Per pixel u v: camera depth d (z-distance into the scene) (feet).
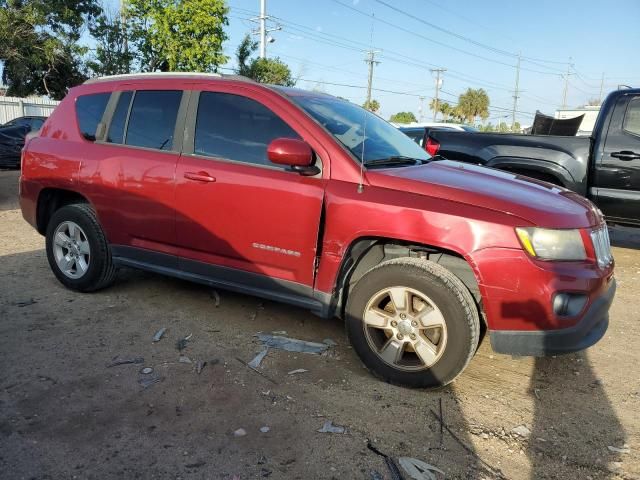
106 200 14.35
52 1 86.48
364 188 11.05
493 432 9.54
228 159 12.70
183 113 13.50
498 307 9.98
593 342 10.34
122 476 8.08
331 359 12.10
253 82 13.01
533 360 12.49
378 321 11.05
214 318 14.19
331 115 12.94
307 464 8.48
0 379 10.71
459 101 239.09
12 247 21.02
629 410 10.44
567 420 10.02
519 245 9.77
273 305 15.25
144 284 16.65
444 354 10.41
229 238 12.53
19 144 52.90
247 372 11.33
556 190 12.09
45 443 8.77
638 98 20.01
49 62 90.84
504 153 21.93
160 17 65.92
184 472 8.20
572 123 27.84
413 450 8.94
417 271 10.50
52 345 12.27
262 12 103.35
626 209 20.56
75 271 15.61
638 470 8.64
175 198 13.15
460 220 10.09
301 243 11.57
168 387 10.61
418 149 14.55
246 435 9.15
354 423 9.62
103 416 9.55
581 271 9.98
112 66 73.61
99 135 14.80
